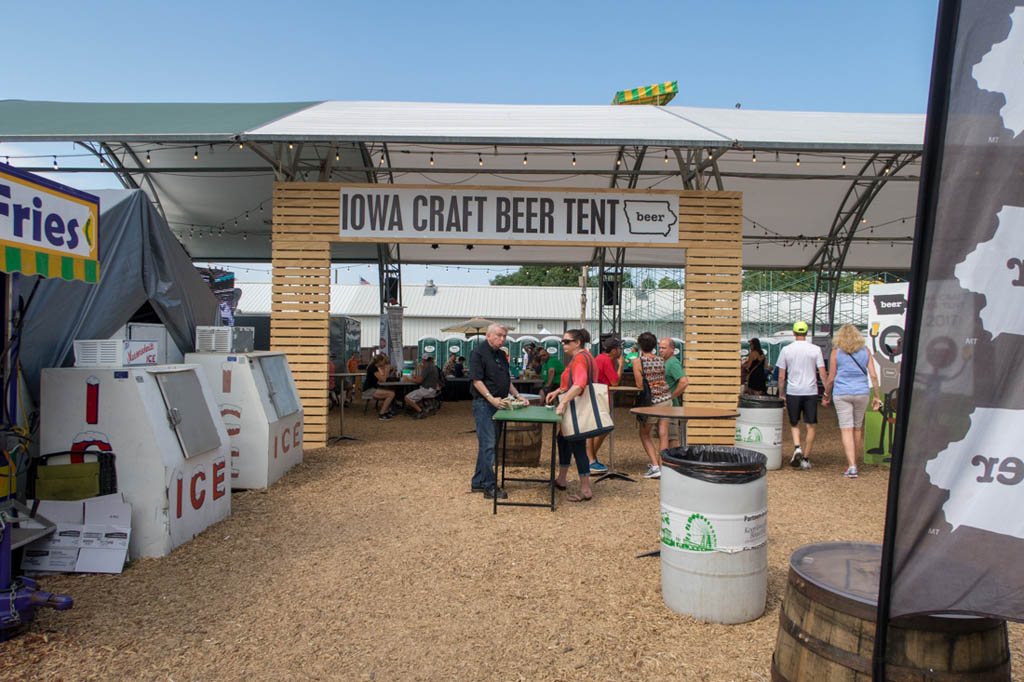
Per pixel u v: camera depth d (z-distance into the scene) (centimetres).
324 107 1201
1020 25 206
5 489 387
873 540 529
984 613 209
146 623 363
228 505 577
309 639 347
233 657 326
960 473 213
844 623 237
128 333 638
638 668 318
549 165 1452
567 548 498
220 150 1334
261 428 690
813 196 1625
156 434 468
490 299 3716
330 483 716
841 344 791
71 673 308
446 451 943
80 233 396
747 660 325
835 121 1162
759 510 374
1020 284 207
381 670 315
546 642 345
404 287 3841
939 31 212
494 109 1230
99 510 453
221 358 699
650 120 1077
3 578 346
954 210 213
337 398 1645
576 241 972
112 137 812
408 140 841
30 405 499
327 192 959
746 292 3450
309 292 957
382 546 500
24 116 1002
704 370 979
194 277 763
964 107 211
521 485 719
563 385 659
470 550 492
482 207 966
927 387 215
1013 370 208
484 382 655
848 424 791
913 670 224
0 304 391
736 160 1384
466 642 345
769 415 840
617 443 1042
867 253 2056
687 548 375
